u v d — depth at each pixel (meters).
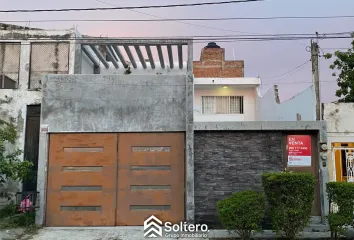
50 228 10.06
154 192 10.40
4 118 12.66
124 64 14.75
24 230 9.66
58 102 10.80
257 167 10.26
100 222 10.31
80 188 10.48
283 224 8.36
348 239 8.91
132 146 10.62
